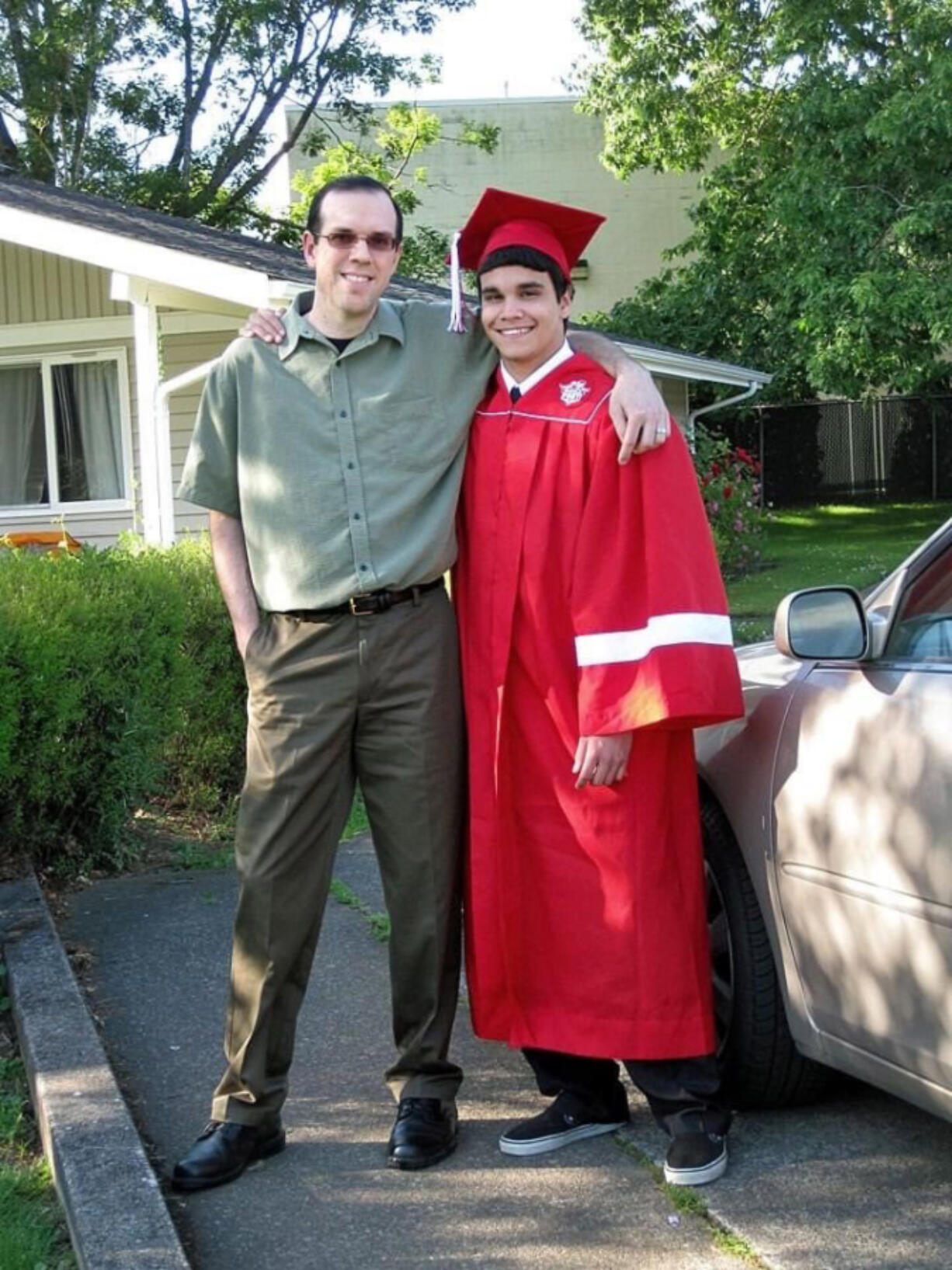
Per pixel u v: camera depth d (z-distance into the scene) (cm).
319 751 343
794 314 2355
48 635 546
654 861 344
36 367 1495
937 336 1941
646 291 2720
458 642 356
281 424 342
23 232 1154
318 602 339
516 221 344
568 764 349
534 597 345
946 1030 295
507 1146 363
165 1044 436
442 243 2847
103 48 2623
